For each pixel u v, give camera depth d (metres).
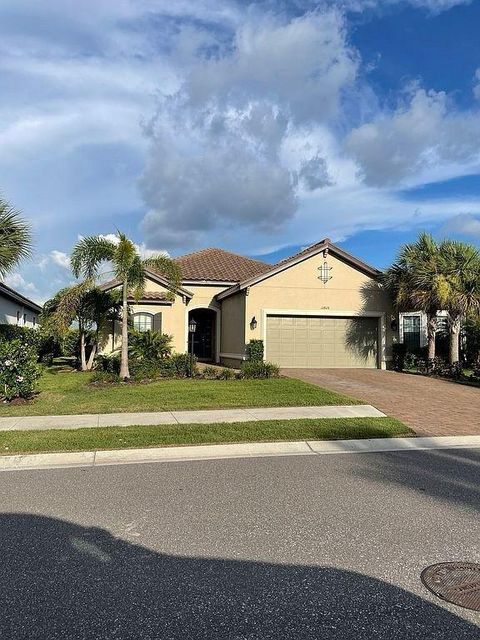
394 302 22.30
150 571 4.23
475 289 19.80
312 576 4.14
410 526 5.21
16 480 6.87
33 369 13.35
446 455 8.55
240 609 3.66
